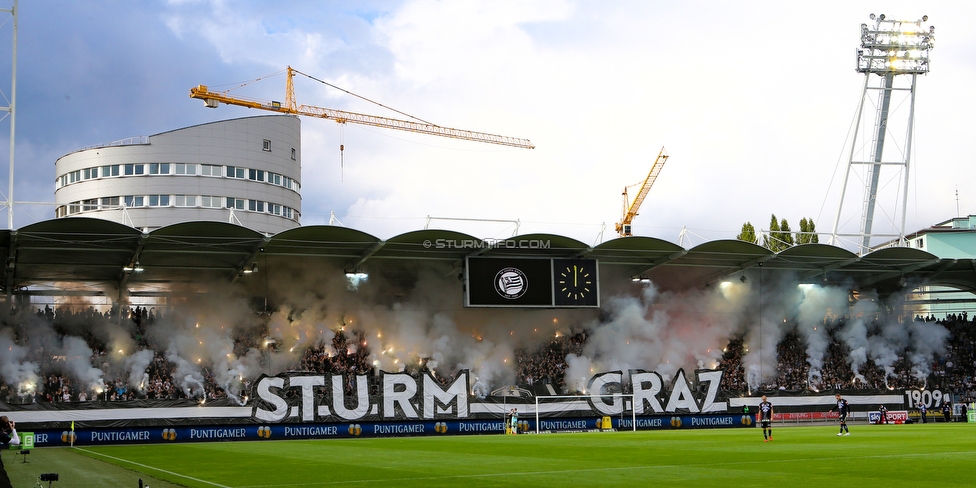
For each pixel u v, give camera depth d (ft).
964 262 209.97
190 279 207.21
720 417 197.57
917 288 254.27
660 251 197.47
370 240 178.91
